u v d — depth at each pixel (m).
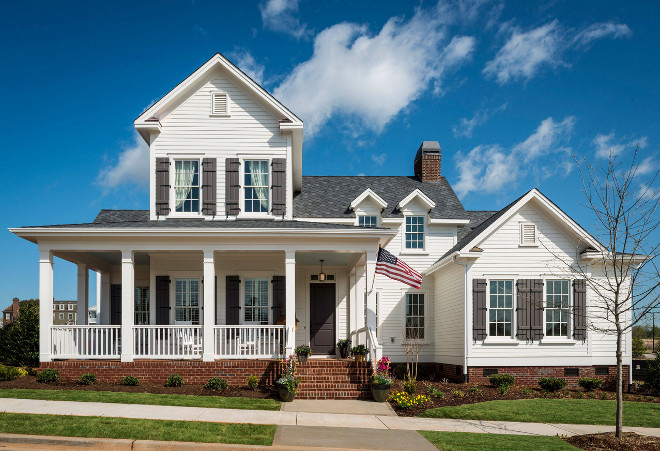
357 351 16.58
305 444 9.65
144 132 18.75
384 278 22.58
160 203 18.41
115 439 9.31
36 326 18.91
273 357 15.88
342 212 22.75
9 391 13.19
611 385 18.47
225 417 11.46
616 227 11.98
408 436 10.60
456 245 21.69
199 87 19.00
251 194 18.88
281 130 18.72
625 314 18.69
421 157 26.09
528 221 18.72
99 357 15.70
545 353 18.23
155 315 18.88
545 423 12.73
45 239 15.73
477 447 9.89
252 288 19.50
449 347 20.12
